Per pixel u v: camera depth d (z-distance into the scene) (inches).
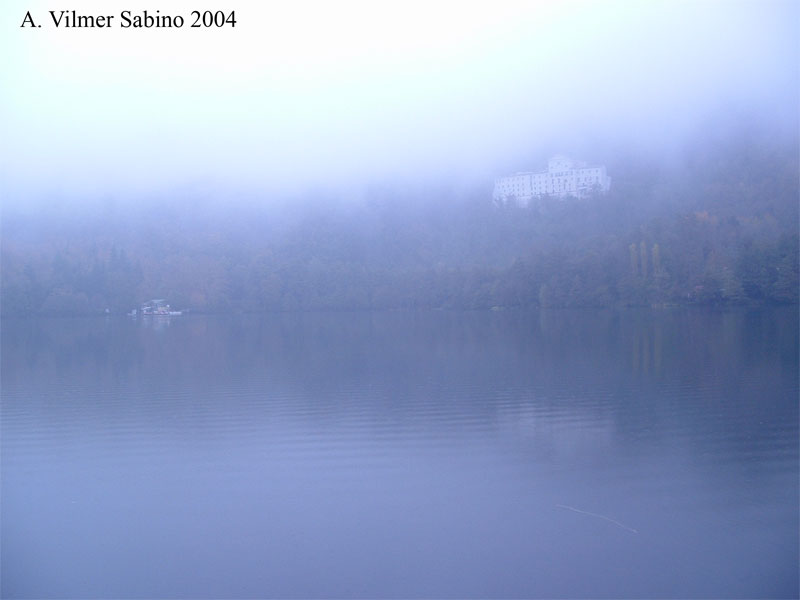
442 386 959.0
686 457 555.8
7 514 460.4
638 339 1565.0
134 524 438.0
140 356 1541.6
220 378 1114.1
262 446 633.0
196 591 347.3
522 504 455.2
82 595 346.3
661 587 337.1
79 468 569.9
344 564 371.9
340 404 836.6
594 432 652.7
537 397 847.7
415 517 436.5
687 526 410.9
